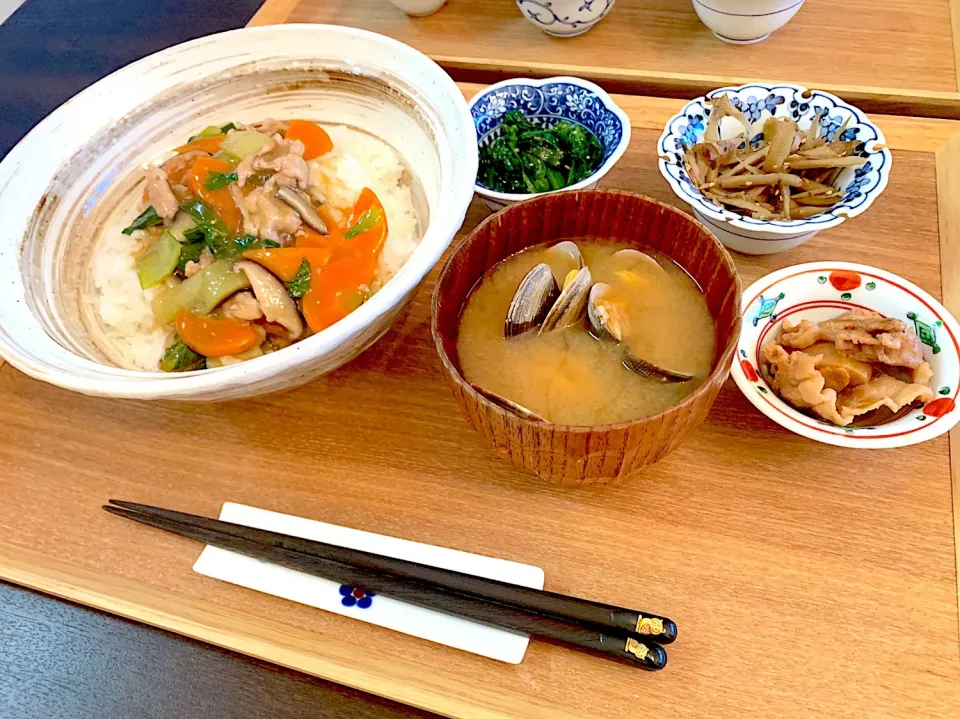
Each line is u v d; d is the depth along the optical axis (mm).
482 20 500
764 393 282
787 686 242
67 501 317
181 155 374
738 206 347
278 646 267
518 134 409
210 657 286
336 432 322
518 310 279
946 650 244
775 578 265
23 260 334
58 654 293
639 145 405
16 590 309
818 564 266
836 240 355
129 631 295
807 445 295
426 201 365
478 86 458
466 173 292
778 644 250
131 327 348
